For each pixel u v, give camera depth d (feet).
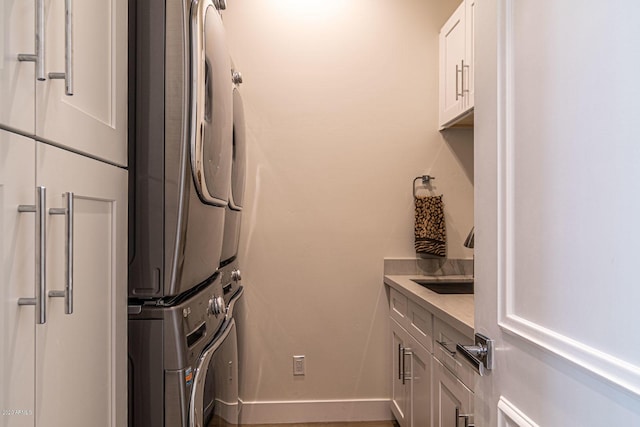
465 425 4.75
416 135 9.18
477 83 3.26
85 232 2.71
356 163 9.12
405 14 9.20
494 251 2.99
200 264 4.43
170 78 3.86
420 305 6.50
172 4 3.87
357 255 9.09
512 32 2.78
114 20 3.18
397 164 9.16
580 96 2.10
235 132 6.82
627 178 1.79
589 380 2.01
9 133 1.94
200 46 3.89
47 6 2.28
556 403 2.27
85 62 2.75
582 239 2.08
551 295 2.34
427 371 6.39
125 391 3.31
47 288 2.24
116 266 3.16
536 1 2.50
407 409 7.52
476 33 3.28
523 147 2.65
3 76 1.90
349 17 9.14
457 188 9.18
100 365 2.93
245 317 8.90
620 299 1.82
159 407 3.71
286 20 9.08
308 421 8.93
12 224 1.95
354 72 9.14
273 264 9.00
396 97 9.16
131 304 3.82
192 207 3.97
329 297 9.05
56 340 2.35
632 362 1.75
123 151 3.33
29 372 2.08
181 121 3.84
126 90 3.41
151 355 3.72
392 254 9.12
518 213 2.71
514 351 2.72
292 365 8.96
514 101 2.76
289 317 9.00
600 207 1.96
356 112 9.12
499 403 2.87
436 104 9.20
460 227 9.16
